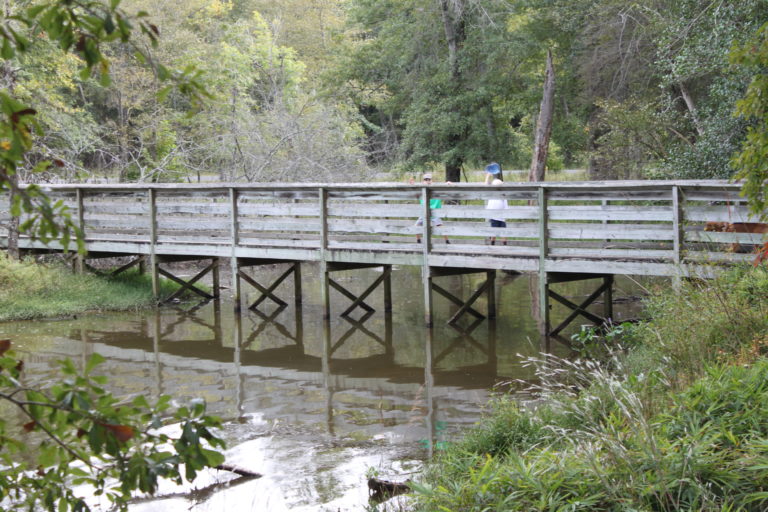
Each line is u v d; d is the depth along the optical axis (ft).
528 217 36.88
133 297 48.65
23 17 6.56
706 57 43.11
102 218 51.80
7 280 46.83
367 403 27.35
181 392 29.07
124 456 7.12
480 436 19.31
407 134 75.82
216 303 49.70
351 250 42.37
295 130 68.54
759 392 15.14
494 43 69.00
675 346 21.36
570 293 48.62
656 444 13.04
